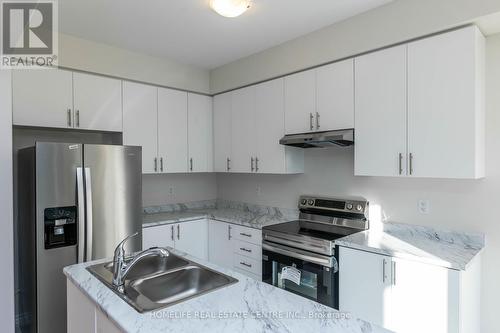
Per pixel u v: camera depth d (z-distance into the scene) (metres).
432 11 1.96
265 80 3.09
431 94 2.01
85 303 1.43
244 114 3.32
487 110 2.06
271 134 3.04
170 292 1.63
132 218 2.69
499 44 2.02
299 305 1.24
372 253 2.05
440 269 1.77
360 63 2.36
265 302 1.27
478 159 1.90
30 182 2.29
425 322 1.83
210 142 3.75
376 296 2.03
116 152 2.59
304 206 3.08
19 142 2.74
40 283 2.20
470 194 2.13
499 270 2.03
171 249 2.02
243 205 3.82
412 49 2.09
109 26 2.48
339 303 2.23
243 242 3.04
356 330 1.06
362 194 2.70
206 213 3.60
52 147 2.25
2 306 2.11
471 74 1.86
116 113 2.97
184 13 2.27
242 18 2.36
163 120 3.31
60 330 2.28
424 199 2.33
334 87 2.52
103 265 1.71
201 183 4.07
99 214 2.47
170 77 3.33
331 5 2.18
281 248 2.58
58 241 2.29
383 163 2.24
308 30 2.59
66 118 2.66
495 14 1.75
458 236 2.16
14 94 2.40
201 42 2.83
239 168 3.39
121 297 1.30
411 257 1.88
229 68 3.43
